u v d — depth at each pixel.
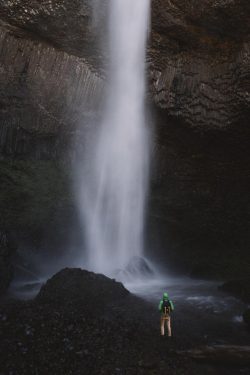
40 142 24.02
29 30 20.45
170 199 27.64
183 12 19.66
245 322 12.27
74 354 9.37
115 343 10.09
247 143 23.52
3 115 22.31
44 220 24.70
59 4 19.23
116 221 28.25
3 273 15.53
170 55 21.72
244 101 21.23
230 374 9.00
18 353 9.20
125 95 23.16
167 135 25.14
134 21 20.50
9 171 23.84
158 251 27.31
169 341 10.61
